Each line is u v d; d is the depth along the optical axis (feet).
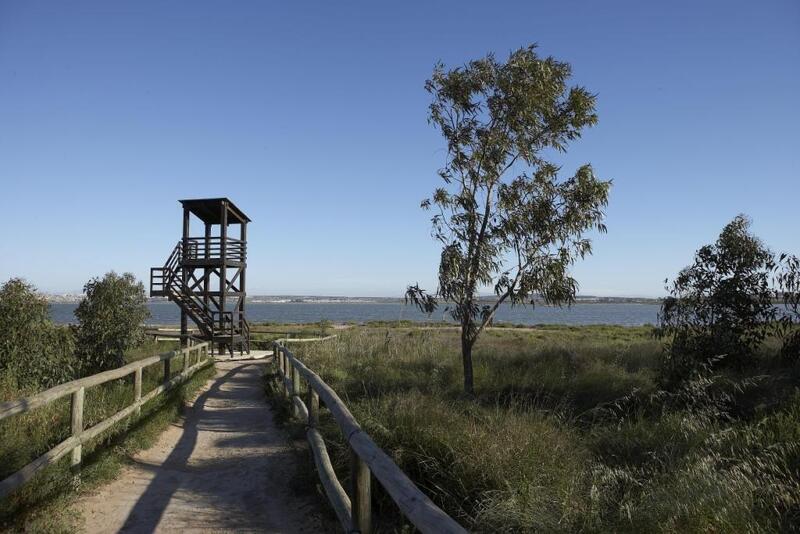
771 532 12.85
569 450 18.11
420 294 32.24
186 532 15.02
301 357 51.70
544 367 39.81
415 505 8.63
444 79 33.47
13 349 27.32
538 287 30.71
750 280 31.07
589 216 31.14
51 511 14.75
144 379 36.32
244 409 34.96
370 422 19.74
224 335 77.97
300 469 19.89
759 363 31.94
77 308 45.47
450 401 26.58
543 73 30.83
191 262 77.56
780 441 17.70
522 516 13.80
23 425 19.93
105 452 20.33
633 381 31.65
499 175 32.94
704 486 14.47
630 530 13.21
